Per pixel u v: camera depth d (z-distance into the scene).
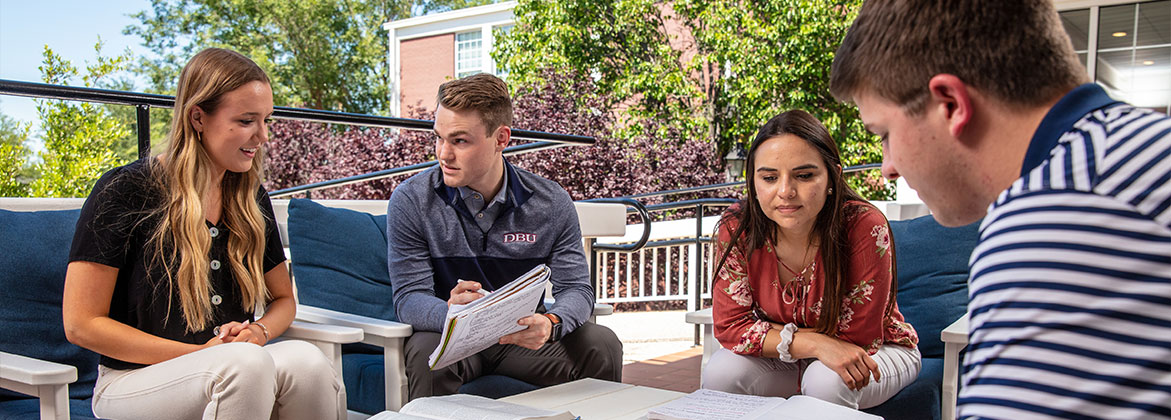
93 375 2.04
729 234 2.07
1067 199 0.72
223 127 1.81
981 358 0.75
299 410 1.79
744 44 10.21
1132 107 0.78
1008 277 0.72
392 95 15.93
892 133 0.89
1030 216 0.73
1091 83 0.81
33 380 1.45
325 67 21.42
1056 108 0.78
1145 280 0.67
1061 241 0.70
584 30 11.52
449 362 1.82
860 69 0.90
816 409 1.52
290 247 2.51
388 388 2.05
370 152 10.86
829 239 1.92
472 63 14.96
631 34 11.46
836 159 1.88
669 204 5.12
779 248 2.03
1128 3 6.93
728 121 11.12
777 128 1.88
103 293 1.73
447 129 2.14
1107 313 0.67
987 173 0.83
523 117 10.41
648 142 10.20
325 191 10.99
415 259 2.26
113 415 1.74
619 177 9.62
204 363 1.64
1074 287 0.69
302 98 21.19
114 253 1.75
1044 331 0.70
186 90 1.82
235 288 1.95
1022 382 0.70
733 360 2.06
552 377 2.25
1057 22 0.80
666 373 4.05
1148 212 0.69
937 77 0.81
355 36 21.91
